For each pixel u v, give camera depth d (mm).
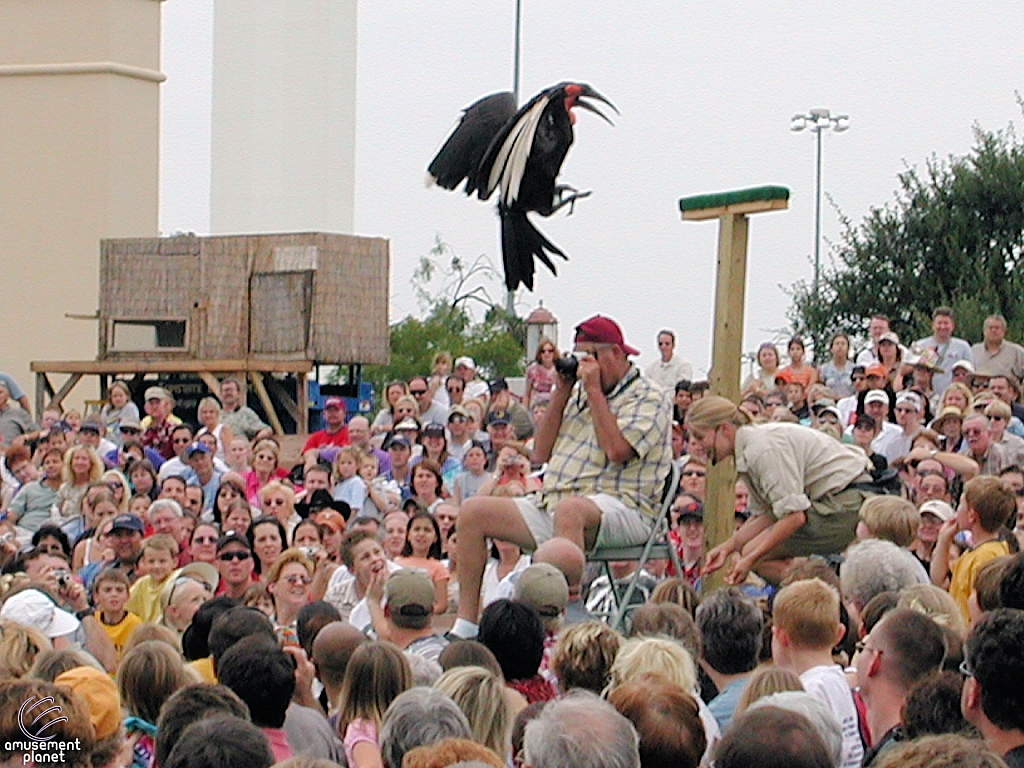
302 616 8391
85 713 5246
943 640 6203
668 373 19500
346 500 14469
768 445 9680
